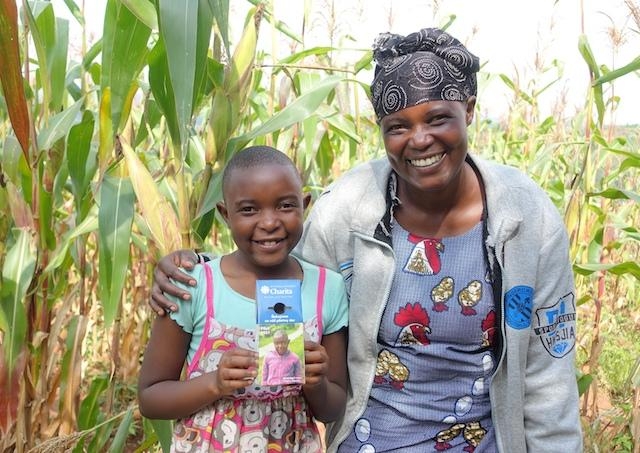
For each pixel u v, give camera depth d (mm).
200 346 1912
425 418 2035
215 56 2389
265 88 4414
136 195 2449
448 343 2010
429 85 1821
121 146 2469
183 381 1871
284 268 1976
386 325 2027
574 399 2059
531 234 1957
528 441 2088
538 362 2043
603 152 4590
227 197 1896
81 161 2672
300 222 1896
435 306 1983
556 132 6031
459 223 2010
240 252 1989
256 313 1829
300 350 1772
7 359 2559
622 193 3297
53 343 2965
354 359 2074
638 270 3051
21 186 2701
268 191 1833
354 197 2084
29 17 2525
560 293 2012
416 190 1963
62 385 2977
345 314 2061
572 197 3441
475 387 2029
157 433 2594
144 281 4590
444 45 1851
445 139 1838
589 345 5641
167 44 1780
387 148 1916
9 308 2561
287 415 1939
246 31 2316
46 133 2648
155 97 2234
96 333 5160
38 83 2990
